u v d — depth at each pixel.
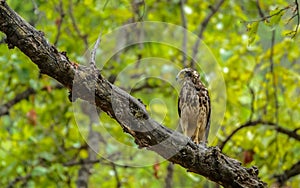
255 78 14.12
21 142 14.31
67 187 14.43
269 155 13.58
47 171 12.92
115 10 13.73
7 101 14.67
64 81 5.73
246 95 13.98
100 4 14.48
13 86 14.47
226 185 6.41
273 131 13.29
